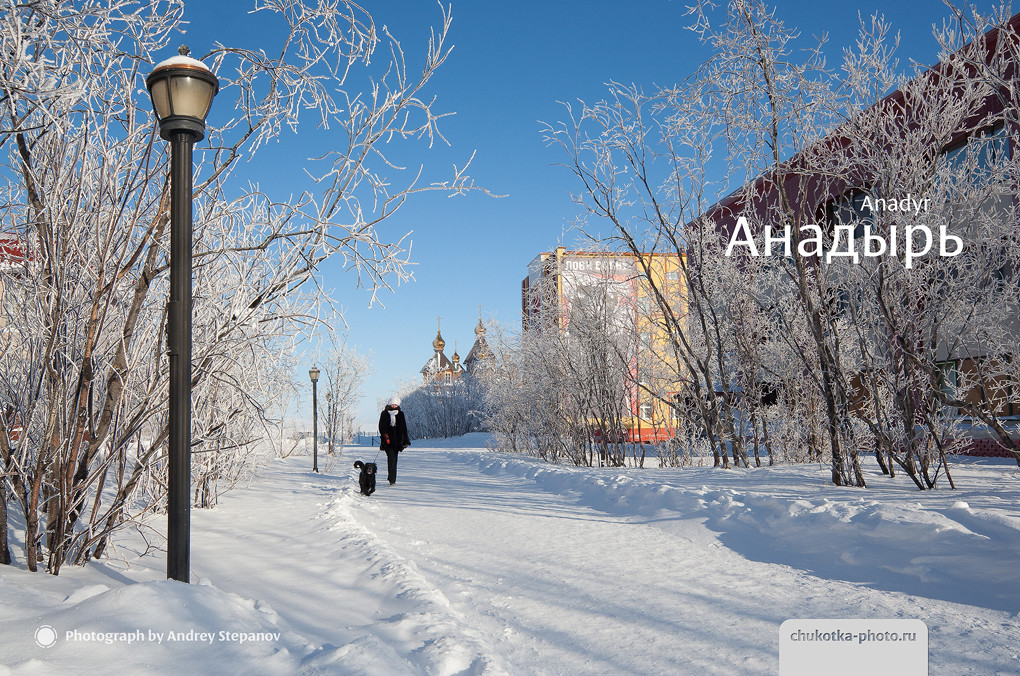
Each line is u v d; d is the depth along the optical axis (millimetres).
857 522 7262
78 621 3727
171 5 5820
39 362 6082
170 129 5074
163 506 9578
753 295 15430
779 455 17031
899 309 10414
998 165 10305
